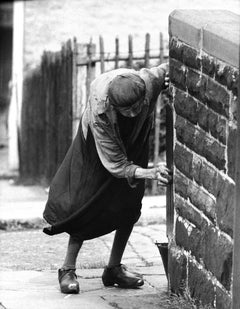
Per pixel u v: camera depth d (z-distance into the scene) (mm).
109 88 5543
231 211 5051
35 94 15102
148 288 6363
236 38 4902
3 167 17781
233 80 4938
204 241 5473
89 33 16062
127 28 15977
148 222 9914
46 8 16266
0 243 8953
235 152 4953
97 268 7238
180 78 5723
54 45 16312
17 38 16453
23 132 15586
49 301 5965
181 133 5785
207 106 5348
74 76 12734
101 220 6074
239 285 4965
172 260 6023
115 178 5953
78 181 6012
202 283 5523
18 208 11109
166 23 15953
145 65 12555
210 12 5770
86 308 5766
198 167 5535
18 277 6863
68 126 13039
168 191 6141
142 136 5934
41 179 14695
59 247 8664
